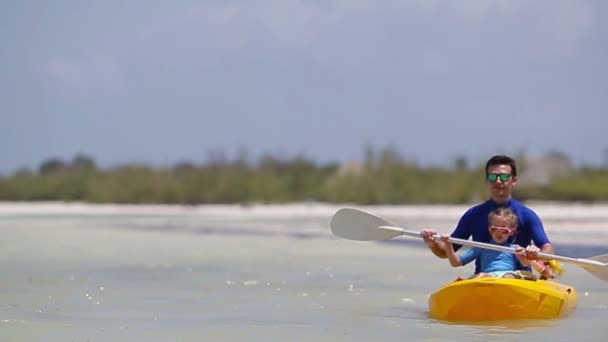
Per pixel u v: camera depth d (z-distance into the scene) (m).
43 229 89.75
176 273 42.06
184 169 182.25
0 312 29.00
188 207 173.50
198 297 33.12
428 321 26.61
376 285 36.78
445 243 27.45
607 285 36.25
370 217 28.98
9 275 41.47
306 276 40.50
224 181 176.62
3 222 110.25
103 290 35.41
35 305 30.84
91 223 105.44
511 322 25.91
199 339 23.83
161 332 24.97
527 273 27.48
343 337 24.02
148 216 133.88
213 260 49.38
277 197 174.25
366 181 165.88
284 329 25.45
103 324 26.44
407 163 168.50
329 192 169.62
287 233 76.62
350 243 62.81
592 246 55.28
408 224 92.75
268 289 35.56
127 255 53.62
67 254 54.44
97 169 197.62
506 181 27.61
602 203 155.62
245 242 65.25
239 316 28.19
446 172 167.00
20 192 196.62
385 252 53.97
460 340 23.27
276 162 182.12
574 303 28.64
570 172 164.38
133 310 29.64
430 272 41.91
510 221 27.34
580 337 23.55
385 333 24.55
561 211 134.88
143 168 186.00
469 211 28.42
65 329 25.45
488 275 27.22
